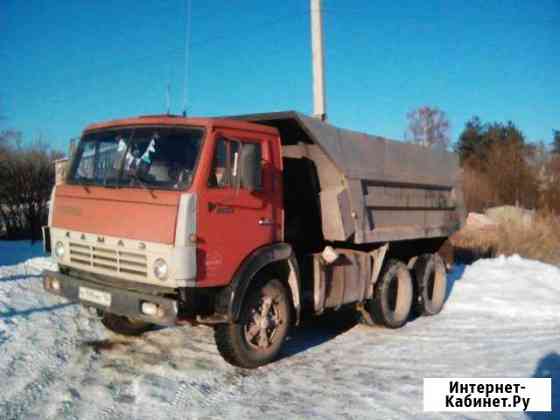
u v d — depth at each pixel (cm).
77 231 611
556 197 3412
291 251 648
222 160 579
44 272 641
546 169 3956
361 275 795
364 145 775
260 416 491
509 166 3819
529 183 3738
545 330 865
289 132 748
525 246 1970
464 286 1166
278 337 643
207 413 493
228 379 584
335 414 501
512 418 504
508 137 4497
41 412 474
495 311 1003
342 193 722
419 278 948
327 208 727
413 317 960
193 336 729
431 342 781
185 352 663
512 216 2333
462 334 835
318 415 497
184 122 582
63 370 577
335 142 718
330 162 729
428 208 948
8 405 482
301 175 754
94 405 496
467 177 3769
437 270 991
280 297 645
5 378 536
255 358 617
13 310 736
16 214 1909
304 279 709
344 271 756
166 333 736
